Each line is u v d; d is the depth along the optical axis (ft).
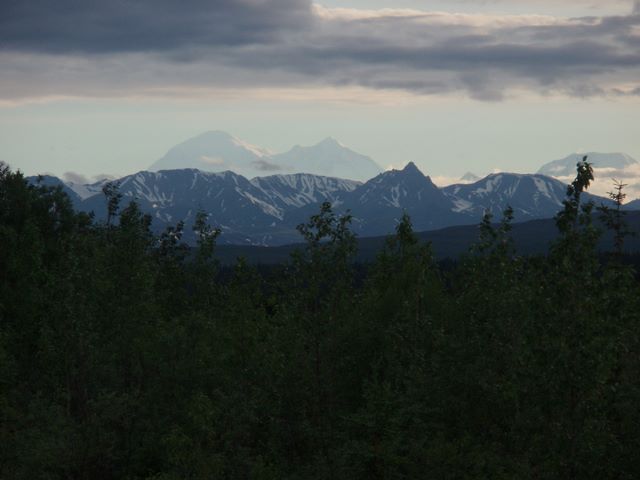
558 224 181.98
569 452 177.99
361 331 285.64
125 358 314.96
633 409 191.62
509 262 244.63
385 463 232.94
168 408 284.82
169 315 399.03
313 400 257.96
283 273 255.50
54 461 259.39
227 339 293.43
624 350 184.34
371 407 248.93
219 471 233.76
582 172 180.14
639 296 203.31
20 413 310.65
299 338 254.06
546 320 181.27
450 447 222.07
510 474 203.62
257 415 264.52
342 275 248.52
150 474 266.16
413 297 299.79
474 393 238.89
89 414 277.44
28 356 390.01
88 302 298.35
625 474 186.09
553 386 177.27
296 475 239.09
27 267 421.18
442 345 264.93
